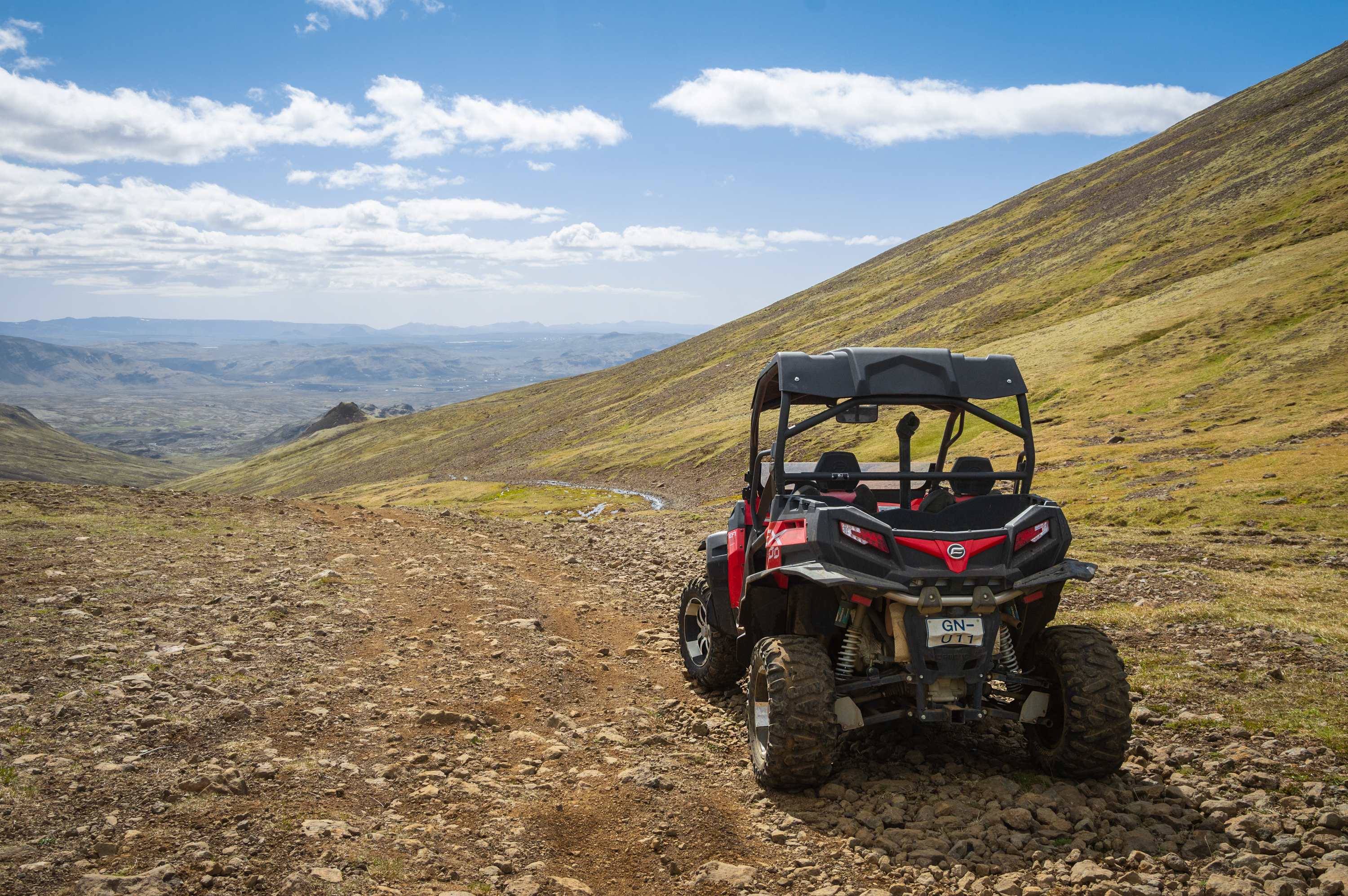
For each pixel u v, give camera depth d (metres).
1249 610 9.74
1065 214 178.88
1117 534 19.50
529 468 135.50
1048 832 4.45
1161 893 3.79
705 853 4.33
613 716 6.55
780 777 4.95
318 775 4.78
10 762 4.49
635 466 110.06
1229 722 6.10
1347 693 6.50
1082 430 51.12
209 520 15.05
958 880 4.01
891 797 4.92
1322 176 111.19
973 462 6.25
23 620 7.57
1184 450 37.91
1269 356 55.91
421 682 6.90
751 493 6.61
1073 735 4.96
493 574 12.44
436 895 3.60
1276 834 4.34
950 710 4.93
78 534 12.43
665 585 12.61
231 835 3.89
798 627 5.54
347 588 10.21
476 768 5.25
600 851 4.32
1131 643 8.62
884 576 4.92
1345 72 164.88
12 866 3.43
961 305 140.50
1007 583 4.97
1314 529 19.52
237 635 7.73
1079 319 97.75
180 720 5.41
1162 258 111.94
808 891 3.97
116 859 3.59
